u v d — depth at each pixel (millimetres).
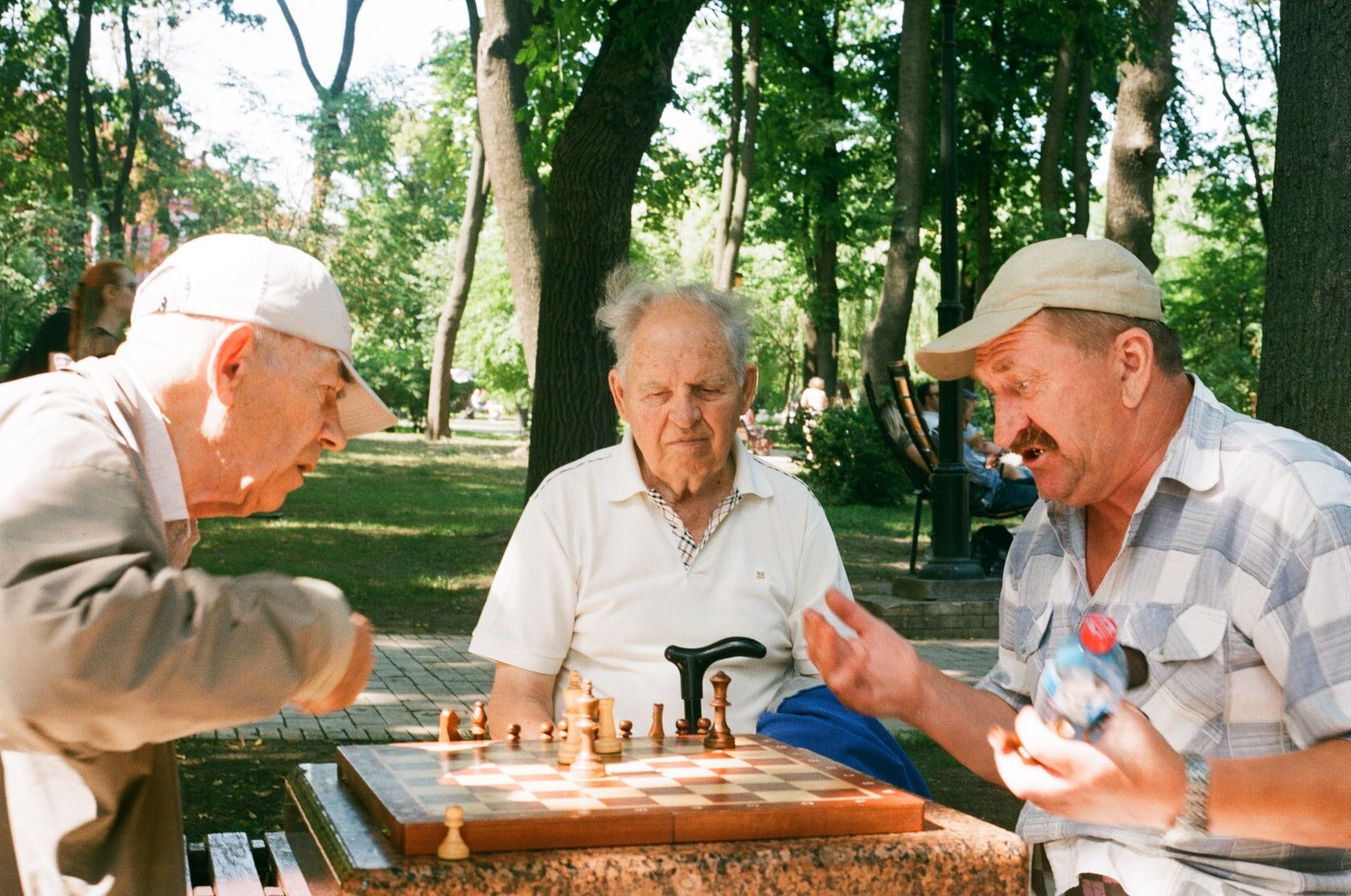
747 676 3092
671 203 25516
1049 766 1732
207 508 1762
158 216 30312
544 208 14758
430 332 41469
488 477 25531
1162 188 31328
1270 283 5137
